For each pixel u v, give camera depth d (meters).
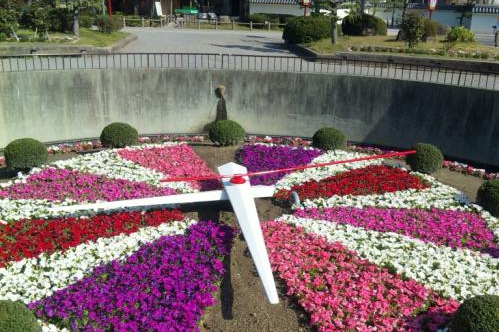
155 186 15.17
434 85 19.53
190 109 21.64
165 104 21.44
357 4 31.30
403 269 10.96
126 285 10.15
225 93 21.53
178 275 10.50
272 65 24.02
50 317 9.37
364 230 12.73
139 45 30.41
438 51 26.86
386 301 9.90
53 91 19.92
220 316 9.84
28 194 14.26
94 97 20.61
